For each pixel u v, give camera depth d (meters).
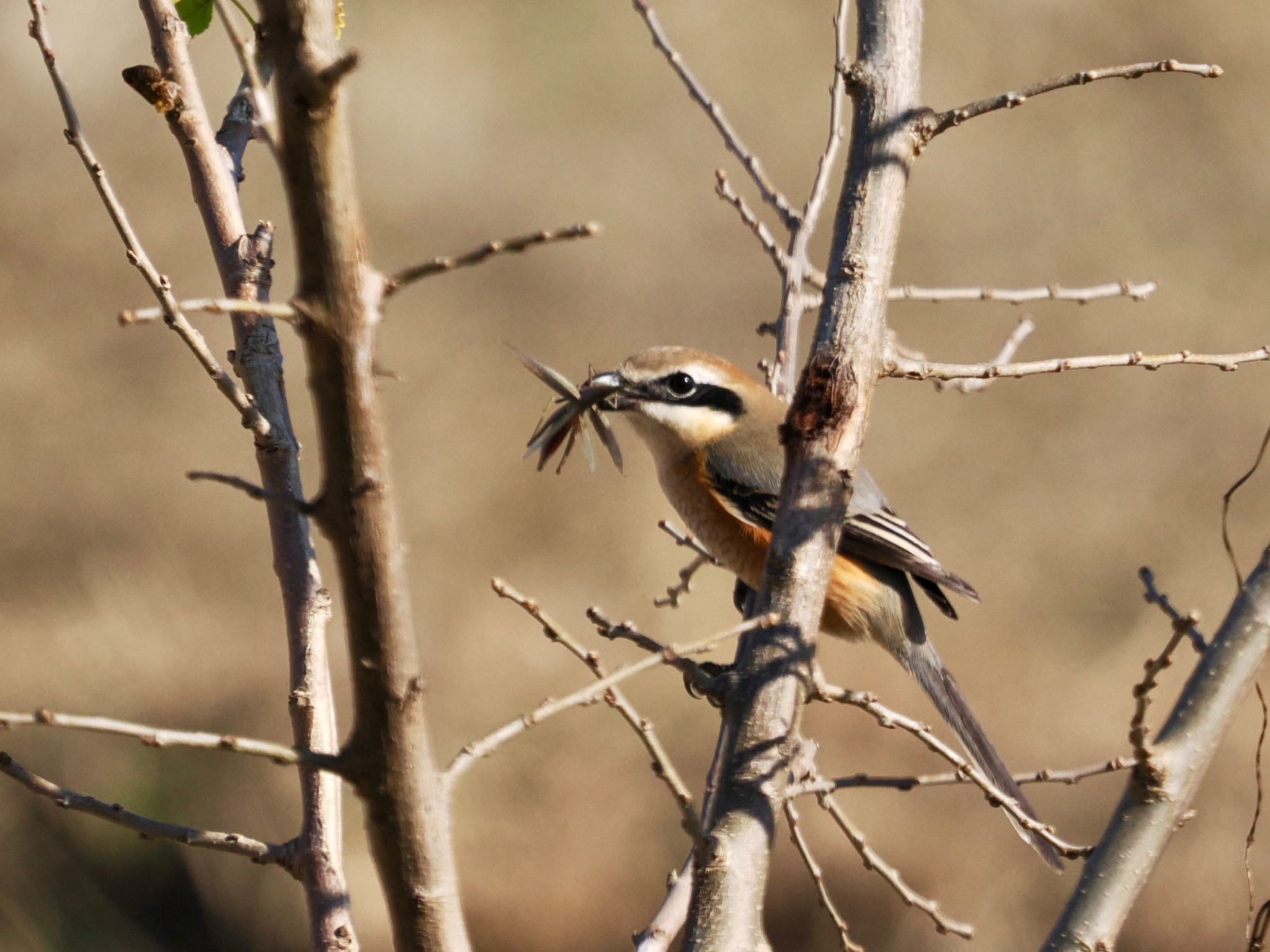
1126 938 12.17
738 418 7.09
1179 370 17.30
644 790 13.28
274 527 3.92
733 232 18.56
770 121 19.33
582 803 13.10
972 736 6.66
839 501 3.58
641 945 3.96
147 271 3.55
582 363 17.28
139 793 12.23
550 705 2.88
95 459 15.66
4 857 11.20
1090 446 17.06
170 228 17.02
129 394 16.27
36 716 2.38
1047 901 12.44
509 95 19.20
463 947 2.65
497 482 15.30
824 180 5.57
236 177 4.31
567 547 15.09
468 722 13.62
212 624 14.49
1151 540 16.23
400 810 2.56
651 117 19.31
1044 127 18.91
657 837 13.01
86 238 16.70
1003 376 3.80
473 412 16.09
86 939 10.97
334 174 2.16
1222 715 3.58
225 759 12.71
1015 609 15.68
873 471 16.88
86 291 16.62
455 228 18.11
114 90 17.08
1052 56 18.97
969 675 14.98
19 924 10.77
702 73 19.48
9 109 16.81
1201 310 17.59
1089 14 18.95
